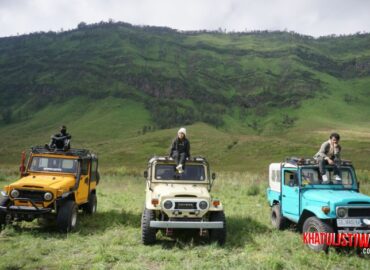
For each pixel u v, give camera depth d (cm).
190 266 707
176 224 820
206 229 873
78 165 1095
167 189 899
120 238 902
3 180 2647
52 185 964
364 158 9444
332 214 784
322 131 19962
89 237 923
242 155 11144
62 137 1213
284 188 1015
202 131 16738
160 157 1013
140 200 1698
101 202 1583
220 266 714
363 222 777
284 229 1034
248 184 2461
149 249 823
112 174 4047
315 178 932
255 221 1148
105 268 695
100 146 14588
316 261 744
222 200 1716
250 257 765
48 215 980
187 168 1003
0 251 787
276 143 12475
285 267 713
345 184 932
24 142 18425
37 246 821
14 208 928
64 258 754
